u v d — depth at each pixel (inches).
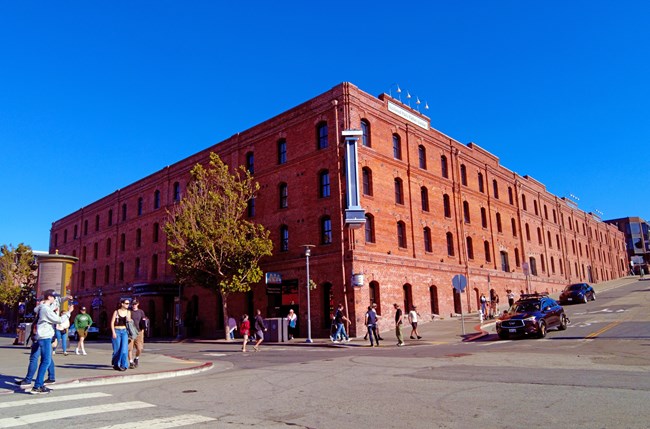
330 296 1134.4
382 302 1152.2
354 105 1196.5
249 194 1291.8
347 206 1121.4
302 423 263.6
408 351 719.1
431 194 1427.2
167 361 638.5
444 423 254.2
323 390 373.1
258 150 1400.1
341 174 1158.3
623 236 3745.1
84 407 314.5
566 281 2313.0
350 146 1142.3
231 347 1000.9
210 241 1164.5
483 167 1748.3
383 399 326.0
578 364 467.2
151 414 291.3
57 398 352.5
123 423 266.2
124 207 2057.1
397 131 1338.6
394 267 1213.7
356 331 1069.1
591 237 2888.8
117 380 453.4
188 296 1578.5
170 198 1749.5
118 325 509.4
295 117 1295.5
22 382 393.1
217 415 287.6
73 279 1004.6
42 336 382.6
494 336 907.4
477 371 448.8
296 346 974.4
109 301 2020.2
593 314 1123.3
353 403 315.9
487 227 1690.5
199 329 1497.3
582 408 275.7
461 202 1556.3
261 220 1346.0
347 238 1124.5
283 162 1330.0
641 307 1156.5
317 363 590.9
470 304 1488.7
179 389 397.4
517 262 1867.6
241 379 456.8
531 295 1022.4
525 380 381.1
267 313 1279.5
